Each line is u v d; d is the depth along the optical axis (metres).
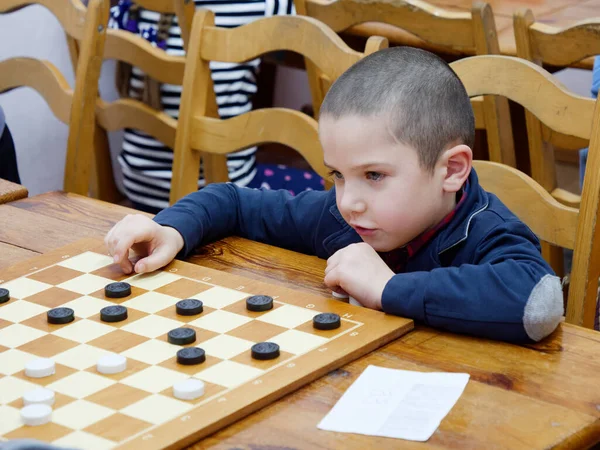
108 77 3.32
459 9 2.83
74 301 1.12
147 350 0.99
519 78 1.47
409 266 1.29
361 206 1.21
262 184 2.91
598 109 1.29
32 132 3.16
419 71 1.21
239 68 2.56
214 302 1.11
